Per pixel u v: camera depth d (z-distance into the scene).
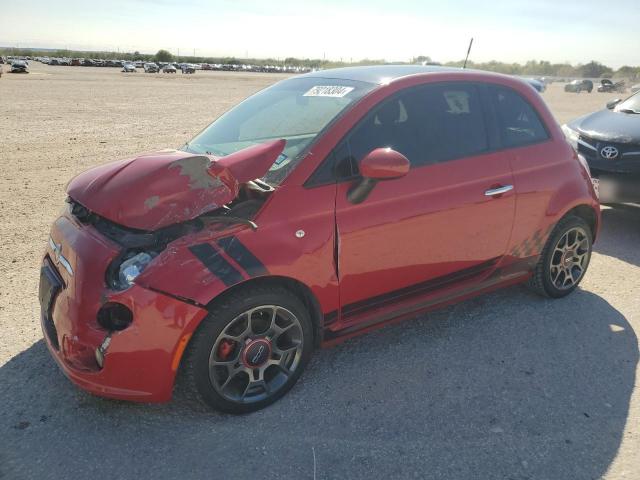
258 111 3.65
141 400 2.58
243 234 2.63
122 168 2.77
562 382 3.19
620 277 4.76
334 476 2.45
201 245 2.55
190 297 2.47
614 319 3.98
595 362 3.41
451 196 3.30
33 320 3.73
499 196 3.53
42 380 3.07
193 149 3.56
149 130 13.94
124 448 2.58
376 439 2.69
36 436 2.64
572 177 3.98
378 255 3.07
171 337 2.49
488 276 3.74
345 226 2.91
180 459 2.53
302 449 2.61
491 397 3.04
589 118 6.48
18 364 3.21
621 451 2.64
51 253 3.04
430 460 2.55
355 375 3.22
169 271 2.47
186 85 40.97
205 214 2.76
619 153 5.67
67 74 59.84
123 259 2.53
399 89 3.25
